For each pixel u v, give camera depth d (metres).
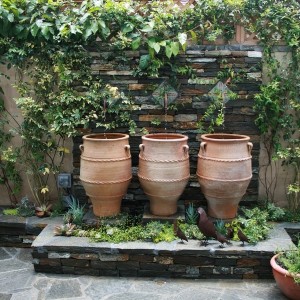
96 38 3.63
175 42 3.47
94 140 3.25
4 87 3.90
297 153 3.60
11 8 3.52
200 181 3.34
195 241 3.14
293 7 3.53
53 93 3.68
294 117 3.69
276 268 2.71
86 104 3.70
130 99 3.68
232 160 3.19
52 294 2.82
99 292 2.86
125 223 3.40
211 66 3.61
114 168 3.27
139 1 3.70
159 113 3.70
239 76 3.60
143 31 3.48
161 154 3.21
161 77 3.64
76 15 3.57
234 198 3.30
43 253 3.12
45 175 4.00
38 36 3.57
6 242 3.70
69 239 3.21
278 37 3.57
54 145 3.86
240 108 3.65
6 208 3.98
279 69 3.62
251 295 2.82
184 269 3.07
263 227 3.28
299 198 3.78
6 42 3.63
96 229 3.37
